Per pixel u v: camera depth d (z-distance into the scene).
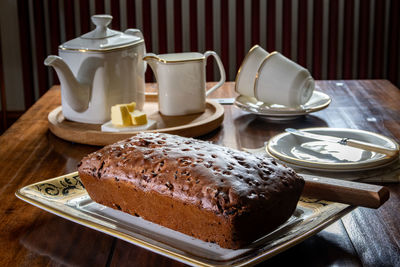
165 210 0.89
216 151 0.92
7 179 1.05
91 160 0.94
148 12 2.32
